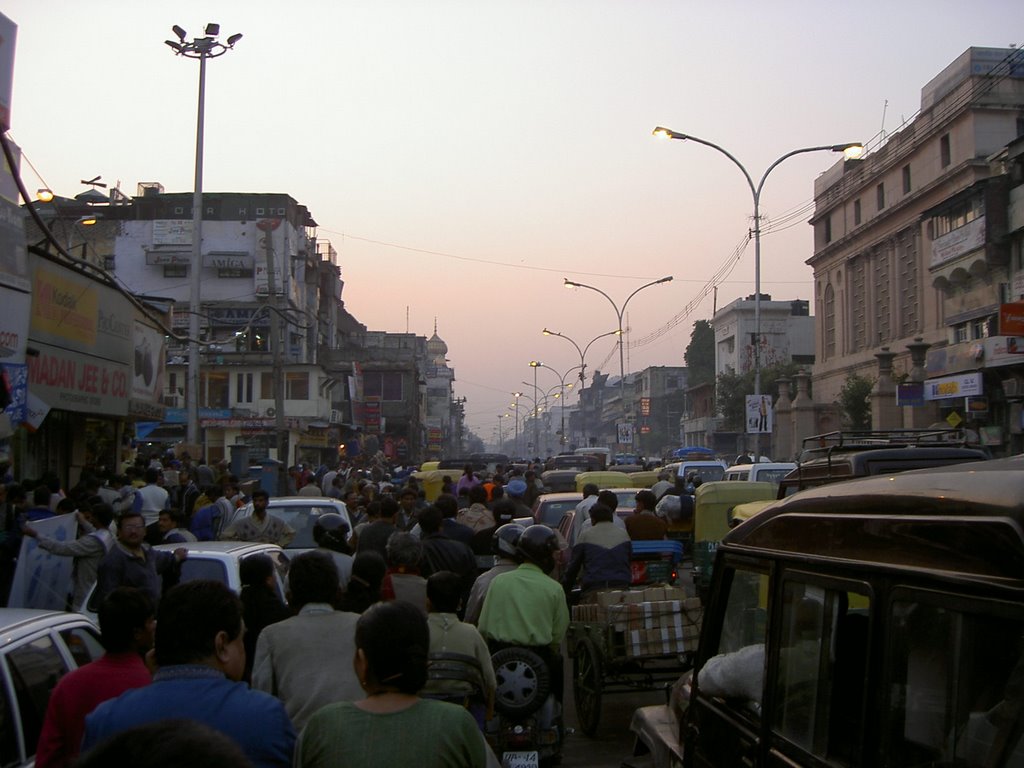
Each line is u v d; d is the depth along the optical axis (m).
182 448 25.20
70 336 17.09
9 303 13.42
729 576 4.48
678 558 11.70
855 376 50.62
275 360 27.69
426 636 3.28
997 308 38.25
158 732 1.62
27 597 8.69
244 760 1.63
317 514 13.55
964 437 10.93
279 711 3.21
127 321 20.23
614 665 8.52
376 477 33.72
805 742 3.49
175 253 55.72
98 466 21.02
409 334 106.06
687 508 18.16
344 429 61.31
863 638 3.17
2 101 13.26
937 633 2.76
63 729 3.91
